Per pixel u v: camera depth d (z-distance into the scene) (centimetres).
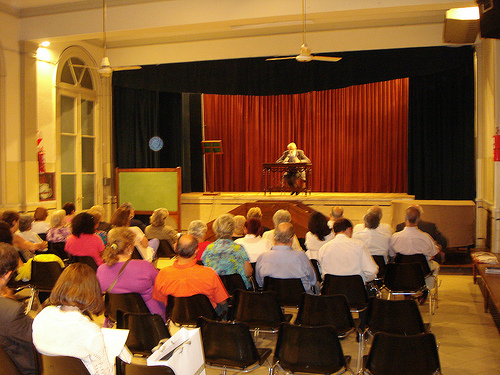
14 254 229
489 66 683
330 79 839
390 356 236
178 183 878
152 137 990
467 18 633
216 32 880
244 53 875
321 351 250
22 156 749
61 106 832
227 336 263
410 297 446
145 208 895
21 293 560
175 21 683
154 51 916
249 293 325
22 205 750
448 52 777
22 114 748
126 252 322
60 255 507
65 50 829
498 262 506
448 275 655
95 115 916
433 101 834
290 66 856
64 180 845
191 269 311
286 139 1082
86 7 720
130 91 959
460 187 808
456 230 689
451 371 347
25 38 750
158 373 202
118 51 930
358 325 335
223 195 900
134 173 898
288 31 852
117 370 215
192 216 902
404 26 796
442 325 449
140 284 315
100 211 575
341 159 1046
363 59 820
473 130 774
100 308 202
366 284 430
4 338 219
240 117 1095
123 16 704
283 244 372
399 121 982
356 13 624
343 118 1038
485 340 410
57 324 191
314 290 395
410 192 859
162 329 277
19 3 727
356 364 360
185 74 906
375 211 469
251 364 267
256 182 1096
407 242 455
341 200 827
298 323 323
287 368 257
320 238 438
